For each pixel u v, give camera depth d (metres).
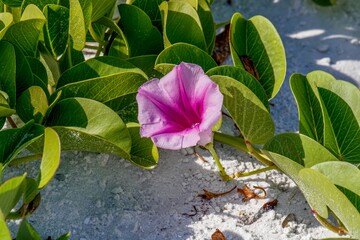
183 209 0.64
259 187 0.65
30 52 0.65
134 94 0.64
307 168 0.57
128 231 0.62
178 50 0.64
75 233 0.62
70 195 0.64
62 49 0.66
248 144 0.64
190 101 0.59
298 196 0.65
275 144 0.62
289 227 0.63
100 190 0.64
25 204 0.59
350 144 0.63
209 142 0.61
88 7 0.64
